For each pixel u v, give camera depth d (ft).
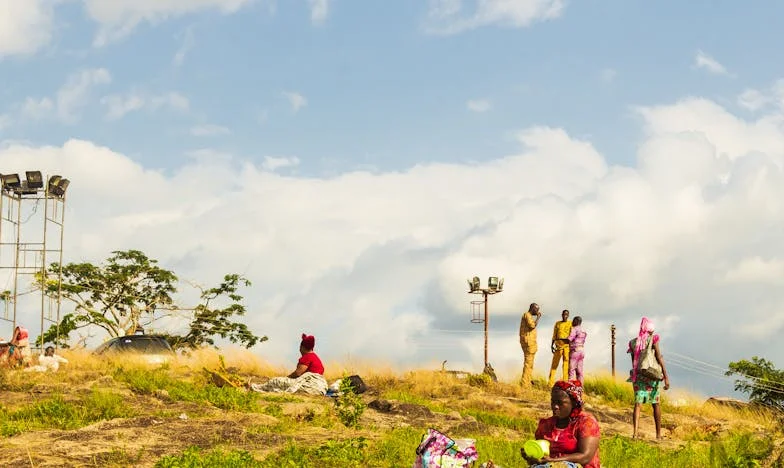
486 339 84.48
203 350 73.67
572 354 73.51
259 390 57.41
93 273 130.72
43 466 27.68
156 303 133.59
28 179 87.81
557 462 22.39
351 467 31.50
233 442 34.53
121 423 36.68
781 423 51.57
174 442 33.50
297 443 35.24
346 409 43.32
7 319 87.35
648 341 47.11
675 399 72.74
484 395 66.59
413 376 73.26
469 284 84.48
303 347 58.54
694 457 38.04
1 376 49.32
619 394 73.31
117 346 71.05
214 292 134.00
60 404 39.19
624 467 35.65
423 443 25.43
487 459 33.81
